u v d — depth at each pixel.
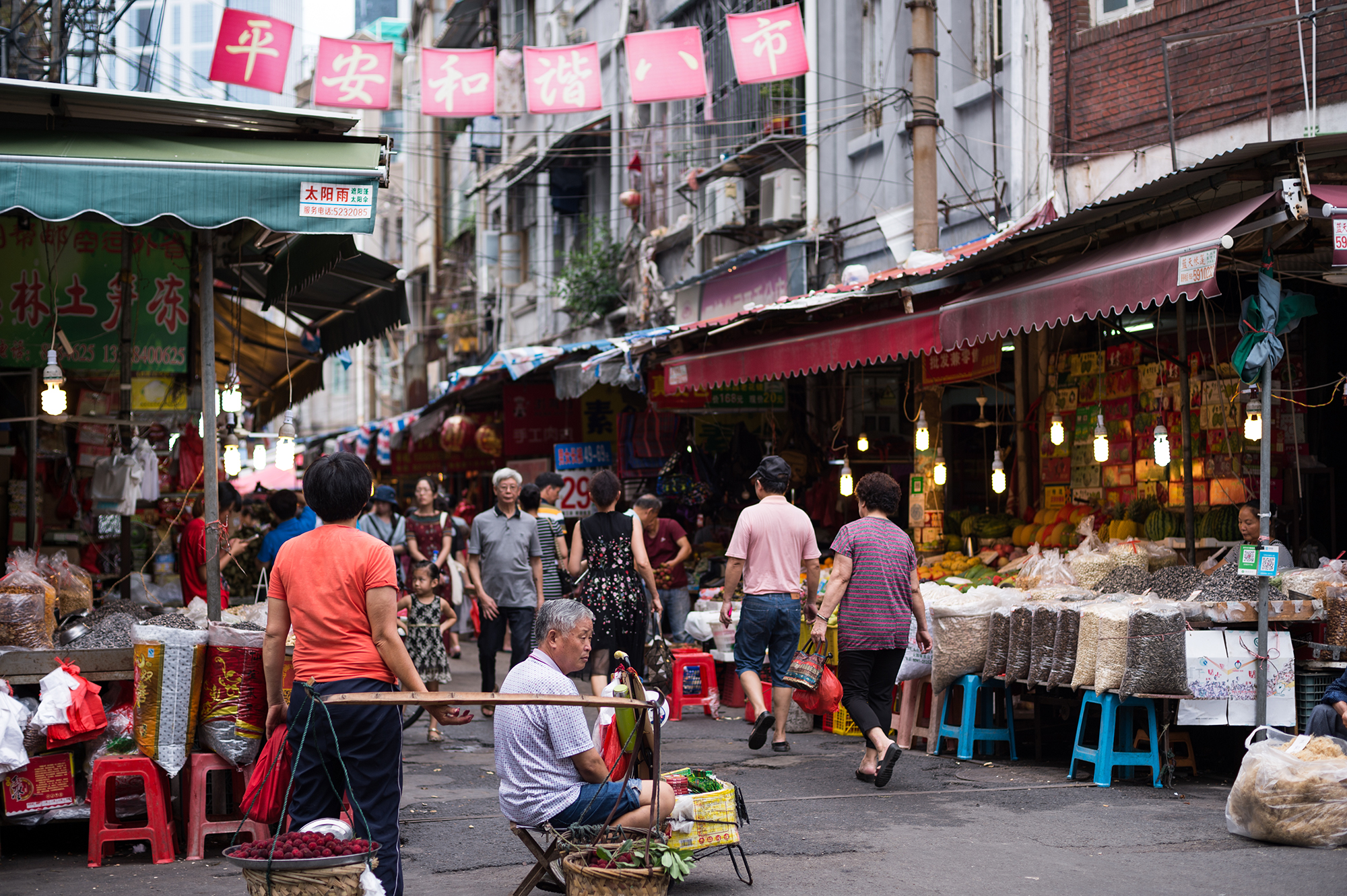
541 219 27.42
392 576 4.55
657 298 20.64
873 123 15.49
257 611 6.45
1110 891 4.90
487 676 9.50
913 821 6.21
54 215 5.70
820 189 16.12
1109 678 6.88
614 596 8.50
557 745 4.73
